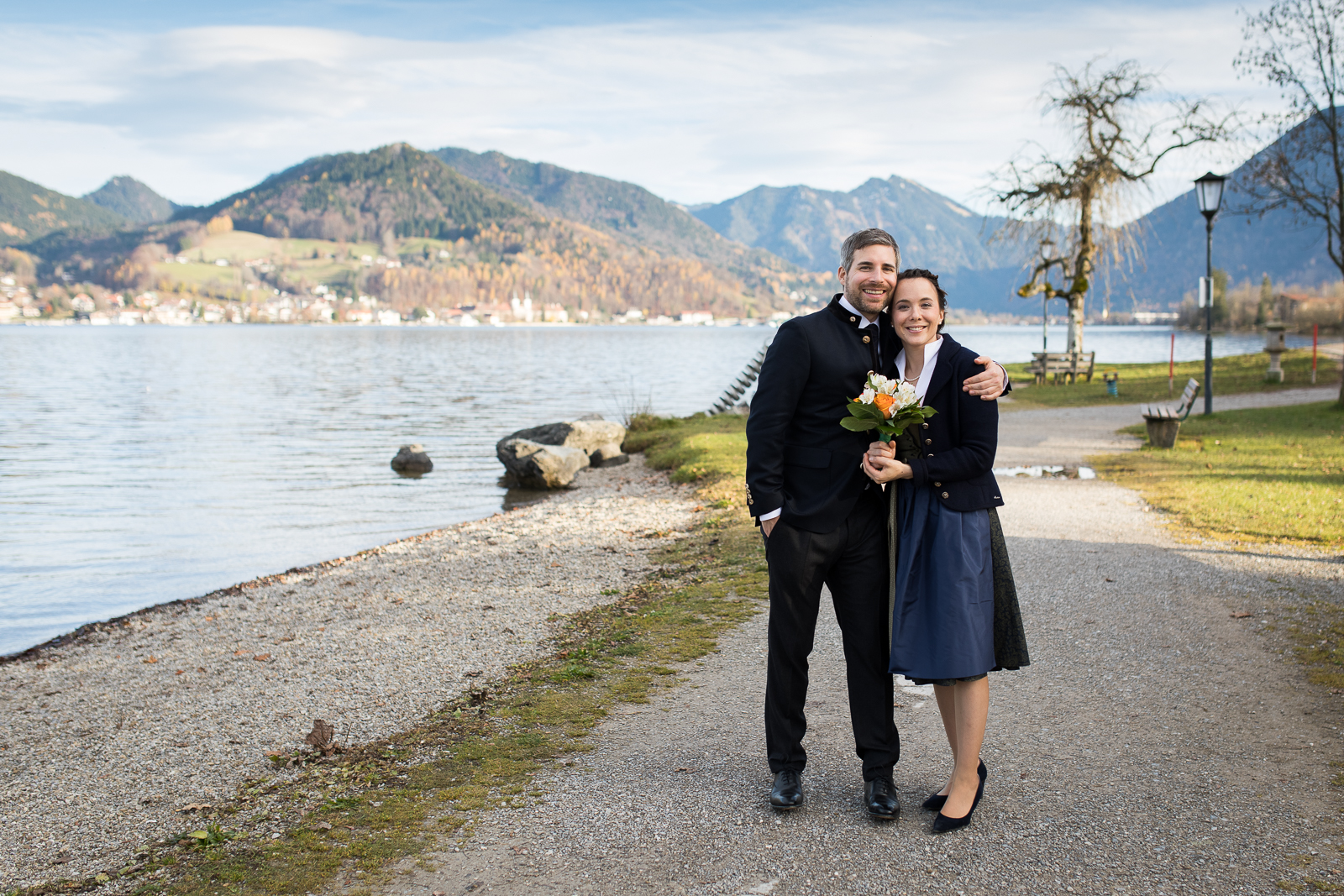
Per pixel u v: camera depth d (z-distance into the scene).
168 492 16.12
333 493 15.87
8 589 9.88
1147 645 5.38
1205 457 12.67
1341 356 30.59
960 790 3.31
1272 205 17.44
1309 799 3.43
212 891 3.09
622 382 48.00
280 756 4.57
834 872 3.03
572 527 11.05
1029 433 16.23
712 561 8.27
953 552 3.26
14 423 28.25
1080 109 30.05
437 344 113.19
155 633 7.77
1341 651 5.09
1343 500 9.11
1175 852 3.08
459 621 7.09
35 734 5.34
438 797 3.77
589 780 3.86
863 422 3.21
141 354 84.88
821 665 5.32
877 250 3.38
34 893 3.25
